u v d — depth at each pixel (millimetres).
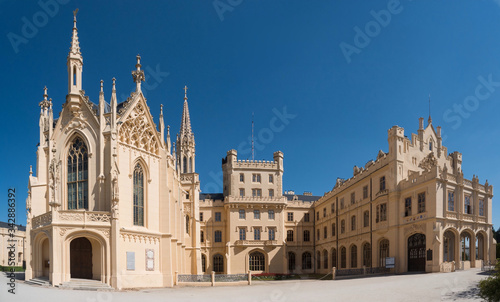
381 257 56094
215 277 48219
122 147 41781
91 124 41688
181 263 53656
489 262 48781
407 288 32312
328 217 78562
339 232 72750
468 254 49500
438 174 46344
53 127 45219
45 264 39625
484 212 52781
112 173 39000
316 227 87188
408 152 54781
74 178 41875
